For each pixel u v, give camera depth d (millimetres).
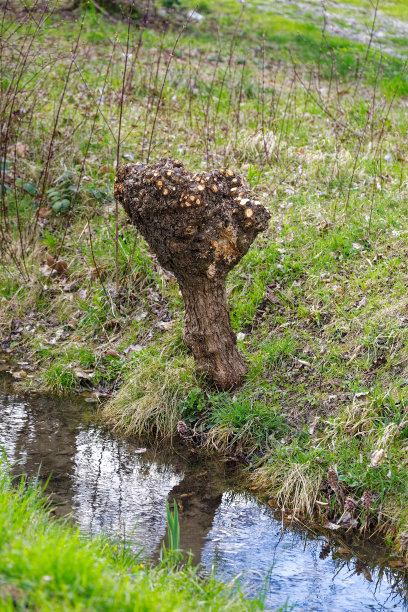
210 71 12016
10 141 8547
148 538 3895
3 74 8758
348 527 4223
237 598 3082
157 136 9164
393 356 5246
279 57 13805
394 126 9883
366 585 3682
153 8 15086
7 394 5918
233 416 5176
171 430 5348
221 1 17562
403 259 6281
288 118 10000
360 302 5863
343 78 12797
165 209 4547
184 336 5465
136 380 5703
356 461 4512
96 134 8930
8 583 2256
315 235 6910
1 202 7977
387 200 7383
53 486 4430
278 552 3928
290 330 5883
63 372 6125
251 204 4711
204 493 4539
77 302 6902
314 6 18359
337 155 8352
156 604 2428
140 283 6867
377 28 17031
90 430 5359
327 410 5066
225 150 8672
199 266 4867
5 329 6934
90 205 7996
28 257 7539
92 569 2449
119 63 11680
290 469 4613
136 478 4668
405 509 4188
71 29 12766
